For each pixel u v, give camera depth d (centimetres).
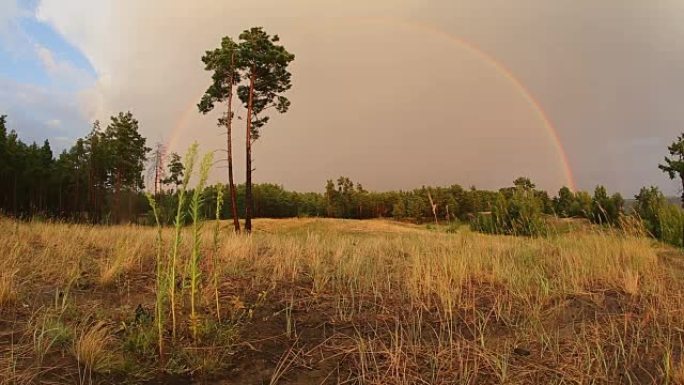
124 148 4534
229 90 3066
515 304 513
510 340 417
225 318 426
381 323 448
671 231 1055
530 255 749
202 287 480
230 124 3053
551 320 470
